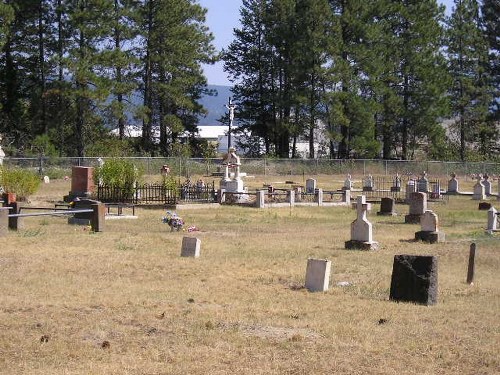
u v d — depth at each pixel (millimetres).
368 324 12500
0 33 62781
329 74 74750
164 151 80500
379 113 83750
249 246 23094
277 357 10328
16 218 24469
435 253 23234
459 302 14922
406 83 84875
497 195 55969
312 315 13094
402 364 10195
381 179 69312
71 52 67062
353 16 77625
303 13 75312
